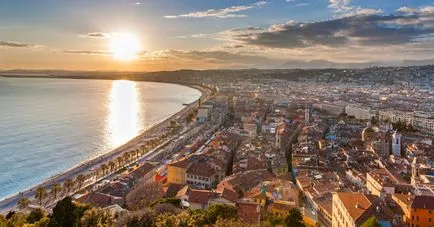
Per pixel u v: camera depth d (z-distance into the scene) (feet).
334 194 538.47
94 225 359.05
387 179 650.84
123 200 651.66
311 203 628.69
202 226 365.20
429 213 448.65
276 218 473.67
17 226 365.20
